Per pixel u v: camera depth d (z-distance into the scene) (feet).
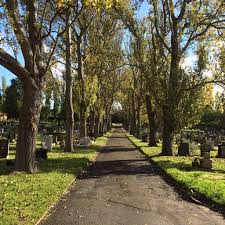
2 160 69.31
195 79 88.69
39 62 54.60
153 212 33.35
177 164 69.87
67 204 36.06
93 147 116.37
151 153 96.68
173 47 93.04
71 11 89.92
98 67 131.54
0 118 318.24
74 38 116.06
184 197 40.60
